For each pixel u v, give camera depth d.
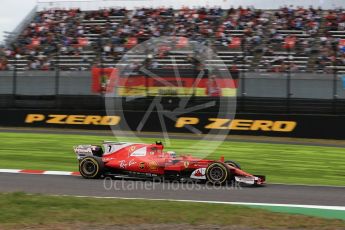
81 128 46.53
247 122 43.12
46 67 58.09
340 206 16.78
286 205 16.75
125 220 13.27
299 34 61.72
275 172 25.53
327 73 47.91
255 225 13.02
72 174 22.91
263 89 45.09
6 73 50.34
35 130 45.19
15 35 69.12
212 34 63.31
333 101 42.66
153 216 13.71
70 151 32.28
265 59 54.38
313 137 41.53
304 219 13.83
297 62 53.28
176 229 12.48
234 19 66.81
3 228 12.35
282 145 37.22
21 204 15.02
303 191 19.69
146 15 70.69
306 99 43.09
